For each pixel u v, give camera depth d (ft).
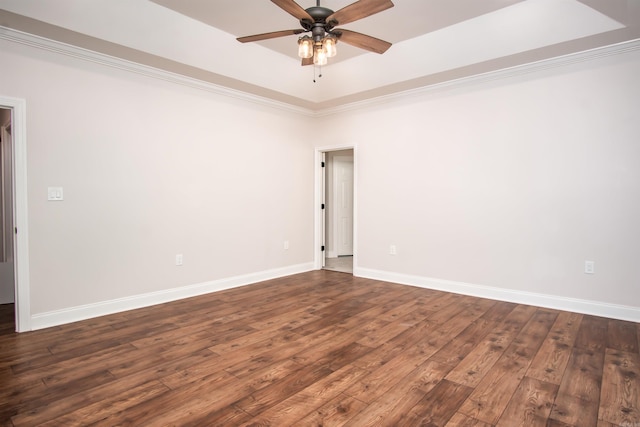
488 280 13.58
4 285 12.93
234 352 8.83
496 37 11.62
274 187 17.06
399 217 15.96
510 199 13.04
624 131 10.95
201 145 14.11
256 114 16.16
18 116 9.91
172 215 13.26
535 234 12.56
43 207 10.37
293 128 17.94
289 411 6.40
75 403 6.63
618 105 11.03
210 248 14.48
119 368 7.98
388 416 6.25
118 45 10.66
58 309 10.68
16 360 8.34
